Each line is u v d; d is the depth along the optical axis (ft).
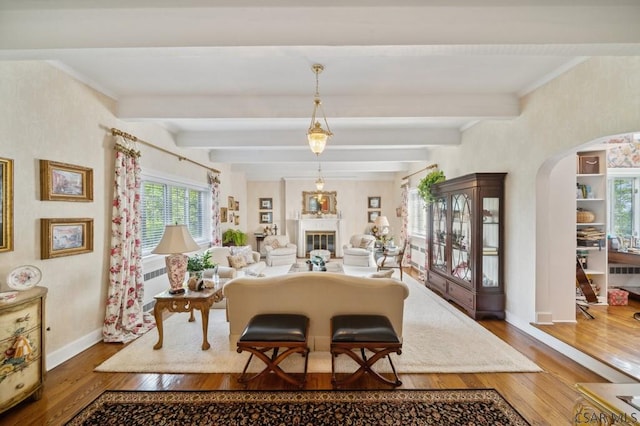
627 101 7.69
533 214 11.09
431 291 17.37
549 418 6.77
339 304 9.39
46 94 8.78
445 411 7.02
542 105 10.50
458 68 9.34
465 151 15.94
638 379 7.42
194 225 19.76
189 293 10.33
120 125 11.87
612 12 6.43
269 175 29.66
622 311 12.41
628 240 14.80
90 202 10.37
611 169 15.02
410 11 6.50
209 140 16.34
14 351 6.59
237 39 6.54
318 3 6.47
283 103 11.51
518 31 6.48
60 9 6.55
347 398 7.49
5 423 6.59
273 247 26.00
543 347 10.16
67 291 9.50
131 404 7.26
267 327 8.03
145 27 6.57
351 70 9.37
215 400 7.41
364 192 30.83
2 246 7.57
